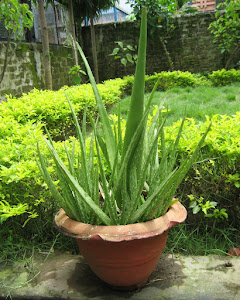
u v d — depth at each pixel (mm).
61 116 4184
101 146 1681
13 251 2061
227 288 1669
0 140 2580
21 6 5469
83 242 1540
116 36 12828
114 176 1638
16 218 2188
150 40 12633
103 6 11203
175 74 10102
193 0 15328
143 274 1608
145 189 1909
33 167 2098
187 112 5711
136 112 1517
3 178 2020
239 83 9555
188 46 12477
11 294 1682
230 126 2398
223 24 11852
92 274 1833
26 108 3891
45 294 1673
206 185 2264
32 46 8141
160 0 11961
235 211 2268
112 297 1634
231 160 2209
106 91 6730
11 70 7219
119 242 1448
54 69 9742
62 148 2494
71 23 9211
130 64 12898
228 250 2096
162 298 1610
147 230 1439
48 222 2262
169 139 2430
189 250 2076
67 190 1629
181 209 1708
